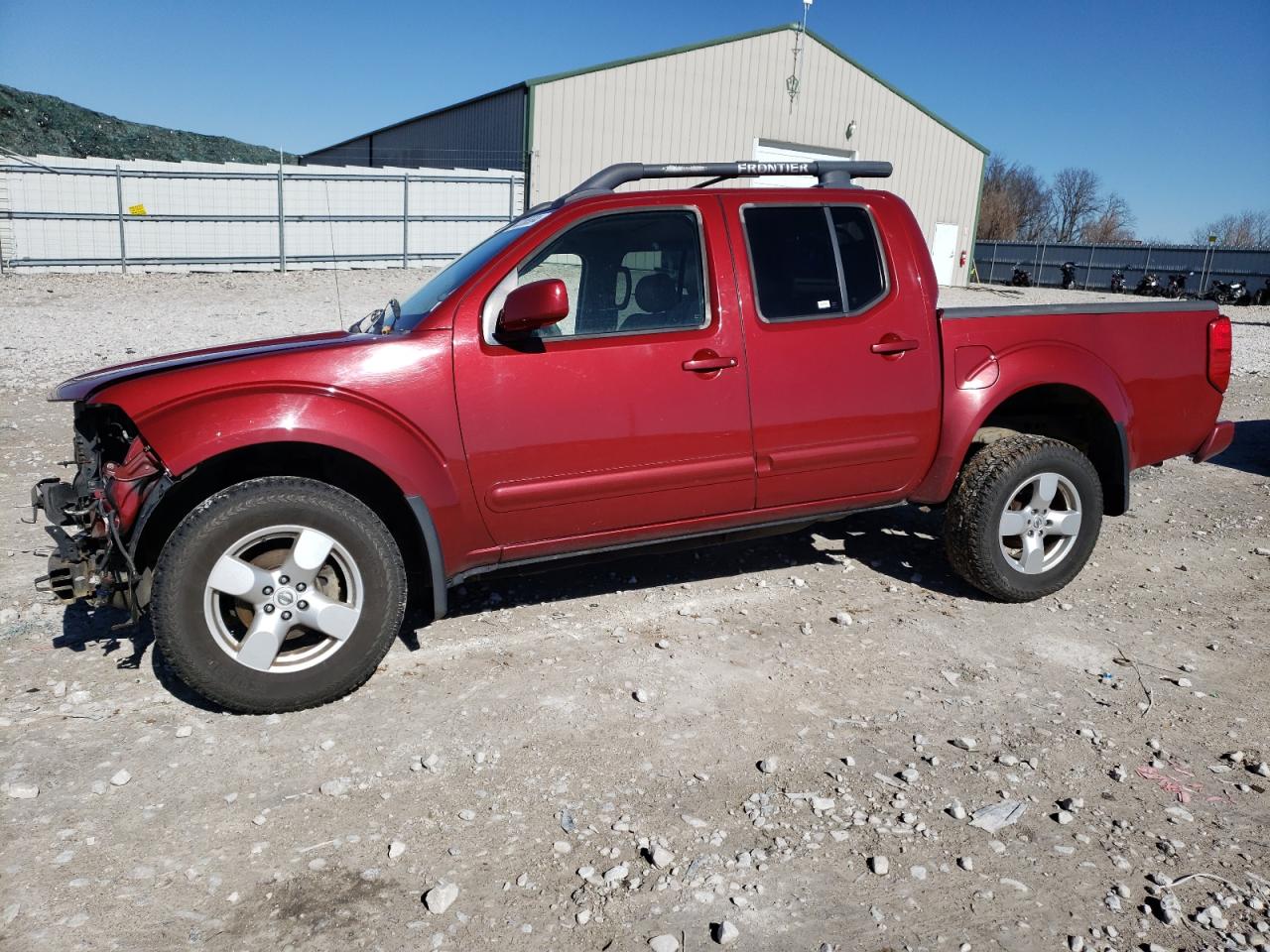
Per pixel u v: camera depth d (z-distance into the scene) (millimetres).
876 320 4355
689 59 27312
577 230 3908
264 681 3430
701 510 4191
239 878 2625
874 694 3756
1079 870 2729
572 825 2887
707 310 4070
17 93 51688
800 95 29469
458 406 3676
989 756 3324
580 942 2416
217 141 58719
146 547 3582
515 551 3953
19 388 9492
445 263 27844
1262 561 5488
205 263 24828
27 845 2729
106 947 2357
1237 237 68688
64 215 23047
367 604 3539
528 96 25875
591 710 3578
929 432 4516
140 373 3428
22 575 4723
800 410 4223
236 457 3750
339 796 3010
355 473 3945
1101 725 3561
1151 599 4859
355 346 3574
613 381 3891
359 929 2445
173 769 3135
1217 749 3414
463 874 2662
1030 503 4598
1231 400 11414
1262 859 2791
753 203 4215
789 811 2977
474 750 3291
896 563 5266
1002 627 4445
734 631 4320
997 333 4562
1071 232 75188
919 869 2719
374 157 43500
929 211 33781
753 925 2484
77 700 3549
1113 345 4758
